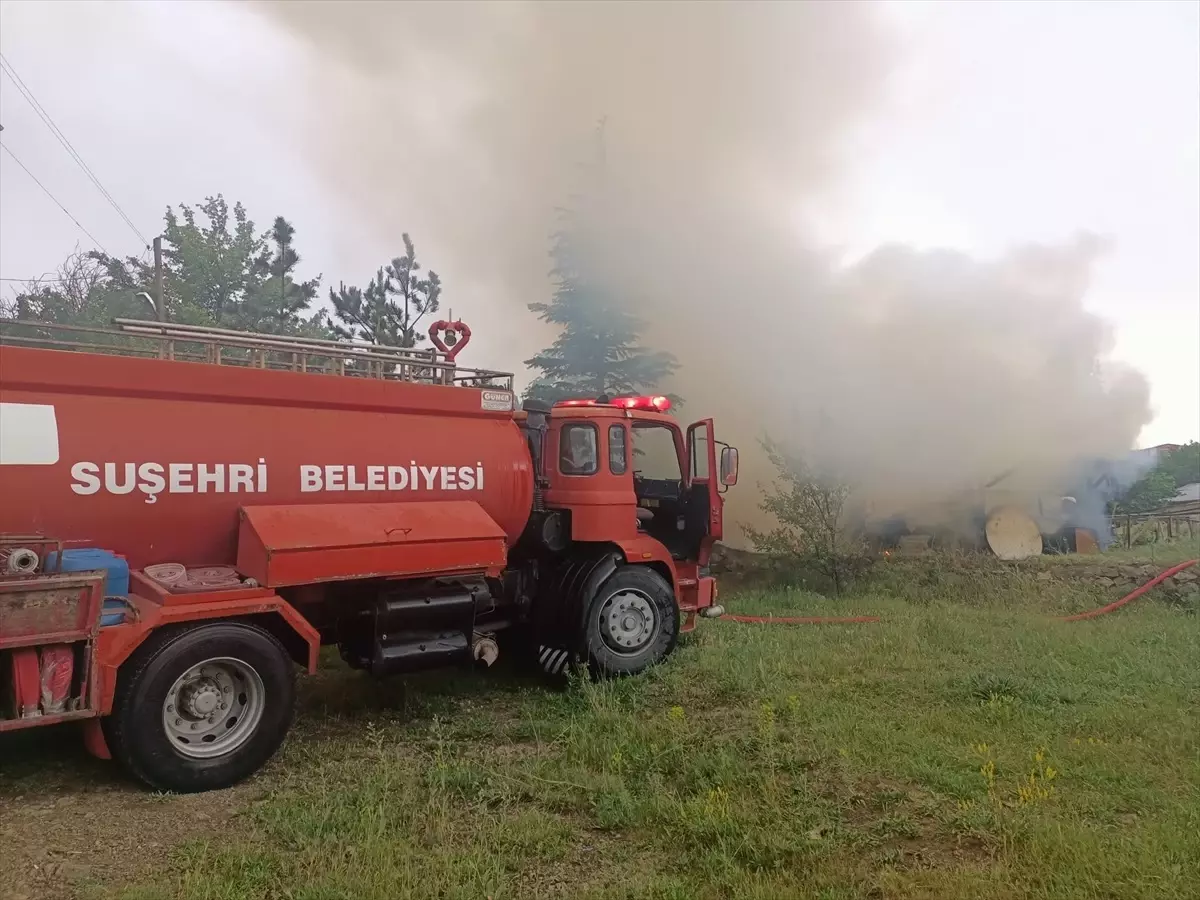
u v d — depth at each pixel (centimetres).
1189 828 367
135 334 498
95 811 409
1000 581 1051
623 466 693
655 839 373
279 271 2125
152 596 443
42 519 434
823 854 350
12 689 388
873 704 568
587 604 642
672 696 595
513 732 531
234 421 501
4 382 434
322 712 576
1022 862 342
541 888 333
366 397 560
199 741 444
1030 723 522
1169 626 850
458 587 572
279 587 481
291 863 349
